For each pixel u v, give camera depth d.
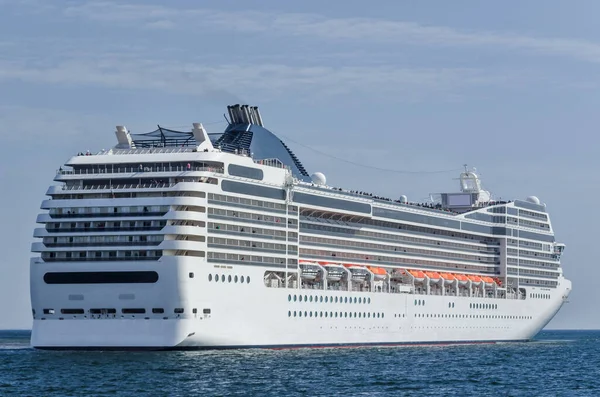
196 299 198.00
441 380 180.62
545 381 186.38
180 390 155.25
